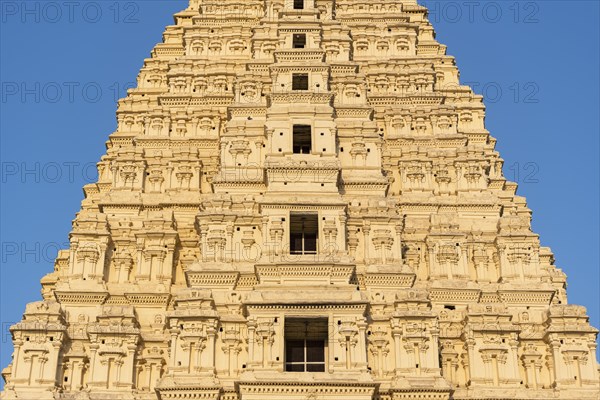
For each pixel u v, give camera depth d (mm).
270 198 59125
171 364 53438
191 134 69938
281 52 68562
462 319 57688
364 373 52094
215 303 56594
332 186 60562
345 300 53906
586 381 54969
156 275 60906
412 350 54219
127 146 68312
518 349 56719
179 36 80438
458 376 55969
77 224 61219
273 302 53750
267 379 51375
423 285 60500
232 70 73625
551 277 68250
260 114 66812
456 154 66938
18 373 53938
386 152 67562
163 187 66438
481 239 62625
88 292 59156
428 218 64125
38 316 55875
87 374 55375
